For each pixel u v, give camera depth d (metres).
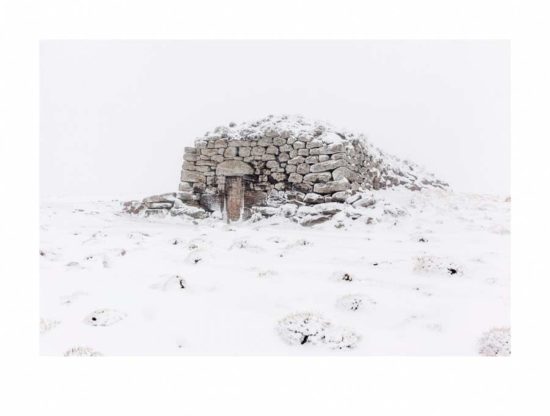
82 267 7.65
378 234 10.91
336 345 4.59
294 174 14.78
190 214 15.48
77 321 5.16
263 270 7.22
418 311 5.37
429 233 10.64
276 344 4.68
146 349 4.55
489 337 4.60
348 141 15.18
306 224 12.95
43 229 12.45
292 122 15.79
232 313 5.42
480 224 11.59
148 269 7.52
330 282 6.59
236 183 15.66
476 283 6.34
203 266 7.70
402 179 19.89
